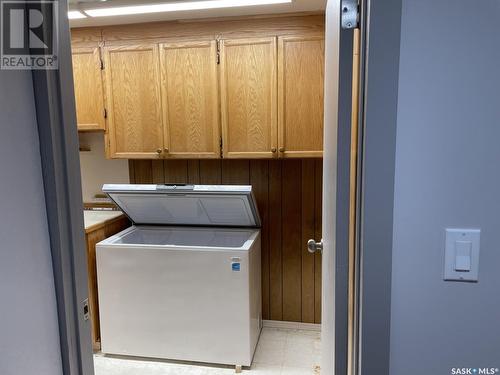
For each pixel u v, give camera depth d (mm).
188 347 2342
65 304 974
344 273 1009
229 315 2266
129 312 2369
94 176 2977
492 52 767
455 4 763
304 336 2713
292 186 2713
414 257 845
